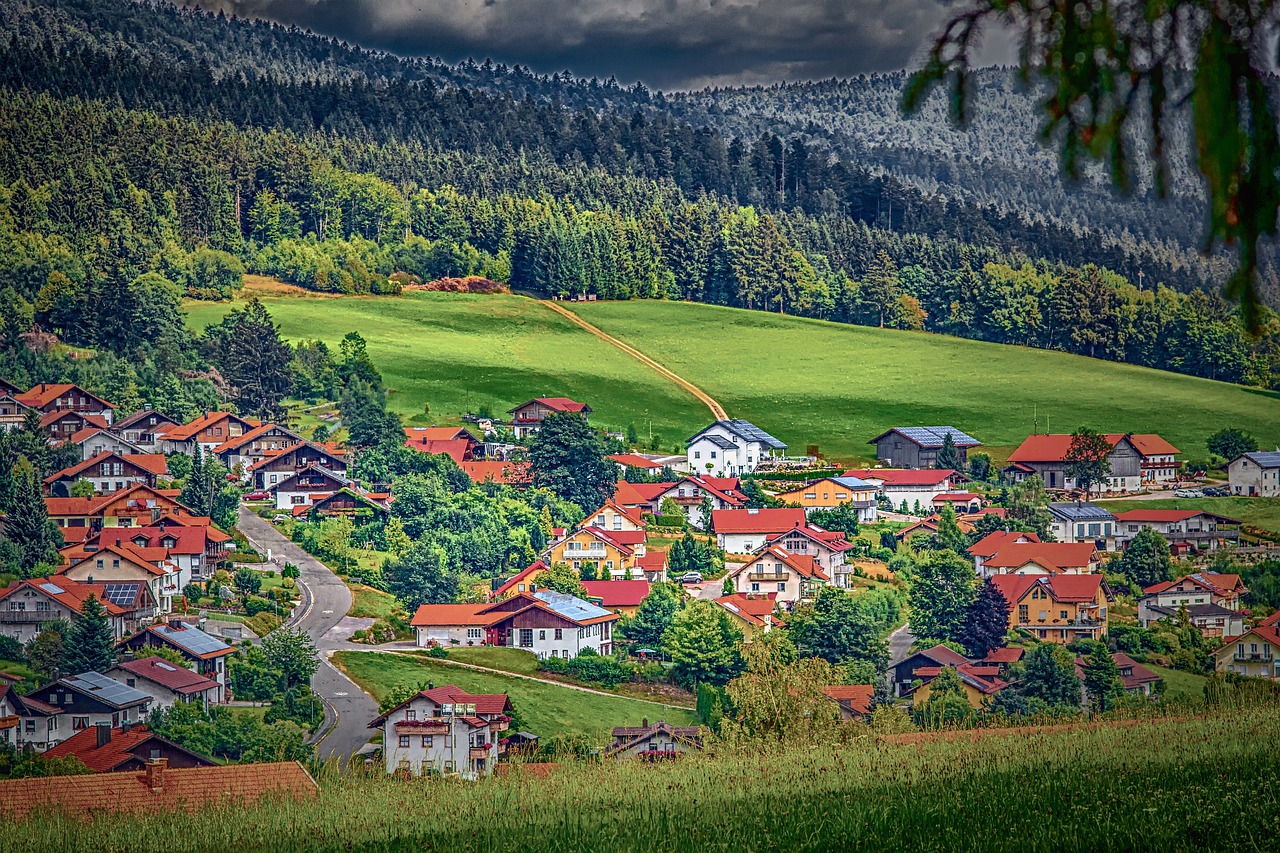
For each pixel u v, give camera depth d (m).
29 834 108.81
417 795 116.69
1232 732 128.12
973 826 88.62
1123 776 103.50
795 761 124.19
